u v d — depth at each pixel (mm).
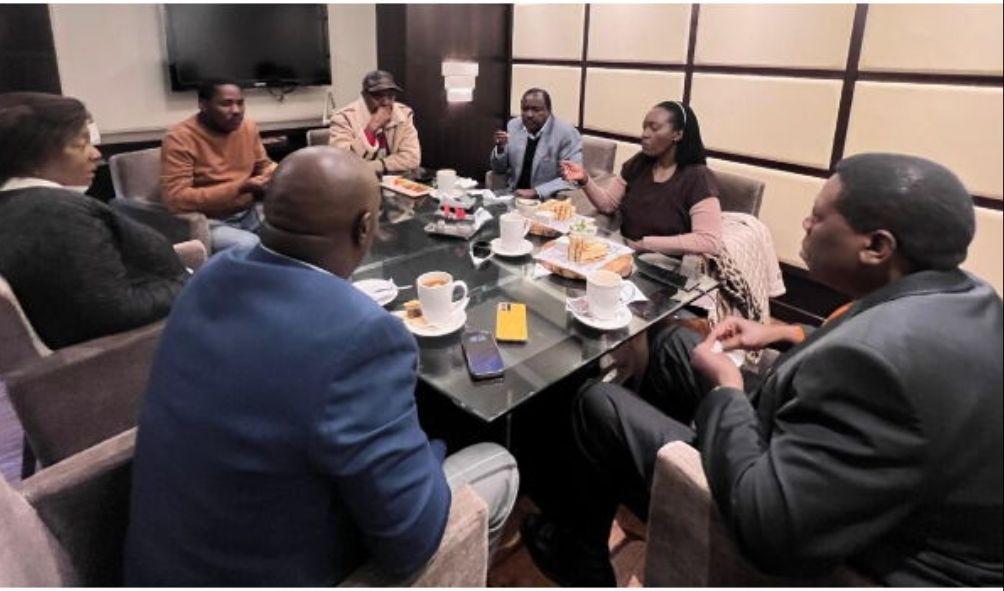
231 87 2473
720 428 902
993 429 693
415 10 3789
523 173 3074
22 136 1201
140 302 1312
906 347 689
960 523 723
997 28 2086
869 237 793
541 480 1398
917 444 669
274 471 662
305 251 739
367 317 691
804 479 721
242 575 719
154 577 764
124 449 856
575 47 3703
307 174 722
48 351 1264
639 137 3436
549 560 1362
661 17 3150
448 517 797
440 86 4055
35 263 1173
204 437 682
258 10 3795
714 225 1973
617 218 2359
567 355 1210
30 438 1221
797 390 774
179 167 2498
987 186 2223
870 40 2408
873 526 703
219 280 731
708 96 3020
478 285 1523
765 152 2855
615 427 1151
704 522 902
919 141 2355
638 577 1372
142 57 3541
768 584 837
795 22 2619
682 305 1452
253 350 669
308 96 4293
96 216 1297
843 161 856
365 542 748
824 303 2832
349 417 655
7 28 2953
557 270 1578
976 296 751
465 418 1560
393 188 2467
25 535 704
